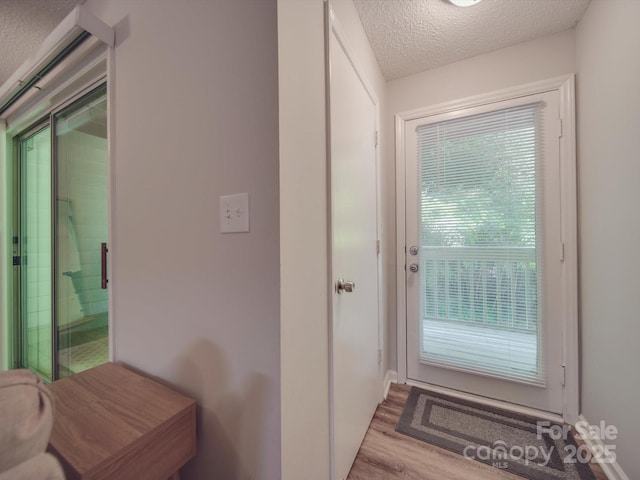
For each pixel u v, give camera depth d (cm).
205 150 79
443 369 183
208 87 78
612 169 117
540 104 156
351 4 127
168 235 90
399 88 196
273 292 67
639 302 101
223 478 77
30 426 37
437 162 184
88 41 110
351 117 122
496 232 168
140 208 99
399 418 154
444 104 180
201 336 82
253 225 70
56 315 162
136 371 101
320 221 91
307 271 81
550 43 154
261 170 69
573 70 149
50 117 158
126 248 104
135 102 100
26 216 191
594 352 132
